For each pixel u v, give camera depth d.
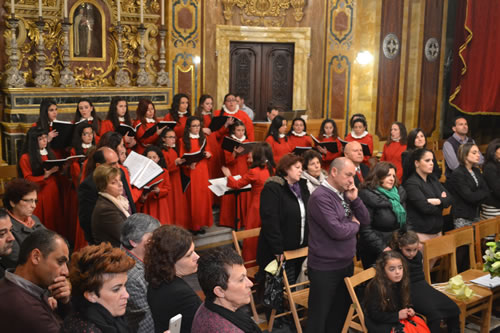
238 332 2.43
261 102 11.12
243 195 7.39
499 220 5.69
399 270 4.18
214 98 10.54
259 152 6.05
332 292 4.30
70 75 8.44
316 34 11.09
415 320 4.25
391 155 8.01
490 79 10.79
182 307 2.74
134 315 2.94
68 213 6.66
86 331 2.23
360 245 5.00
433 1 11.61
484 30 10.73
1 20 7.95
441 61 12.01
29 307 2.58
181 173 7.10
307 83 11.20
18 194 3.93
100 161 4.47
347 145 6.04
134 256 3.06
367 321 4.24
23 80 7.95
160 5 9.53
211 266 2.49
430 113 12.09
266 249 4.92
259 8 10.67
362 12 10.91
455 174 5.96
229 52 10.64
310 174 5.20
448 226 6.49
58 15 8.48
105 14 8.94
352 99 11.12
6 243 3.03
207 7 10.25
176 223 7.08
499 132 12.83
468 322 5.16
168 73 9.63
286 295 4.91
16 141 7.86
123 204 4.11
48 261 2.72
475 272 5.22
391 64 11.28
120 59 9.04
